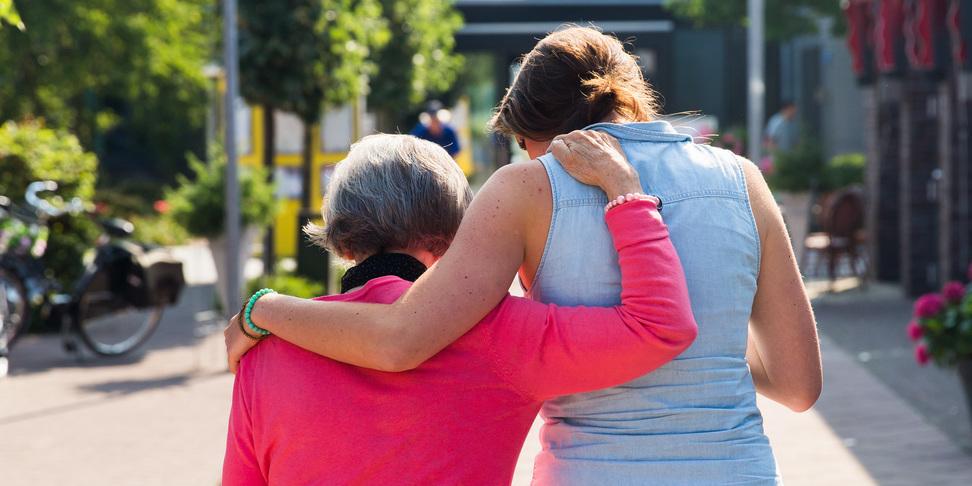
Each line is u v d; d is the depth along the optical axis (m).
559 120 5.01
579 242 4.64
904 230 28.36
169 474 13.01
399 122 41.56
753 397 4.78
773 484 4.66
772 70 47.03
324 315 4.58
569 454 4.64
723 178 4.84
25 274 21.64
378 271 4.81
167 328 25.50
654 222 4.55
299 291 23.00
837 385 17.89
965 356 14.00
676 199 4.74
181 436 14.88
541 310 4.55
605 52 5.08
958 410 15.98
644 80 5.18
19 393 17.97
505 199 4.66
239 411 4.77
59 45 41.31
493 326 4.57
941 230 26.39
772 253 4.91
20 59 40.50
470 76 43.22
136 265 21.52
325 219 5.00
